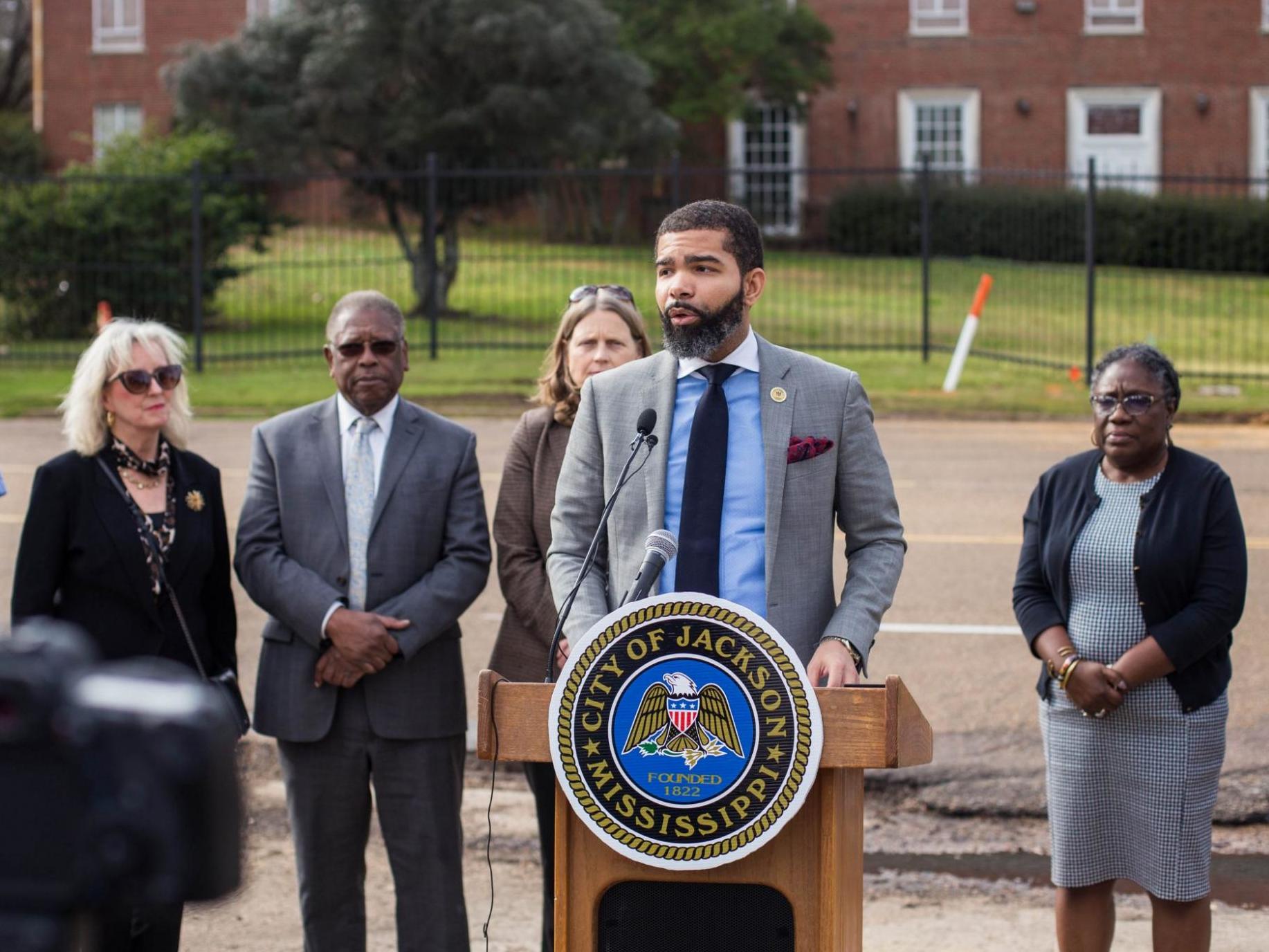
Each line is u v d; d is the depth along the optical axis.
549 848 5.46
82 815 1.77
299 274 30.86
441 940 5.24
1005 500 13.52
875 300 27.73
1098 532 5.07
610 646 3.55
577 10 26.88
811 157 41.91
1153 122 41.94
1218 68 41.84
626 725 3.54
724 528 4.07
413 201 26.61
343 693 5.24
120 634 5.07
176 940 4.72
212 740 1.80
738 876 3.59
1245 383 20.94
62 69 43.16
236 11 42.28
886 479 4.21
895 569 4.13
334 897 5.30
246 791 1.98
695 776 3.51
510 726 3.65
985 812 7.10
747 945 3.59
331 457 5.39
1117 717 5.00
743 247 4.06
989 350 23.39
